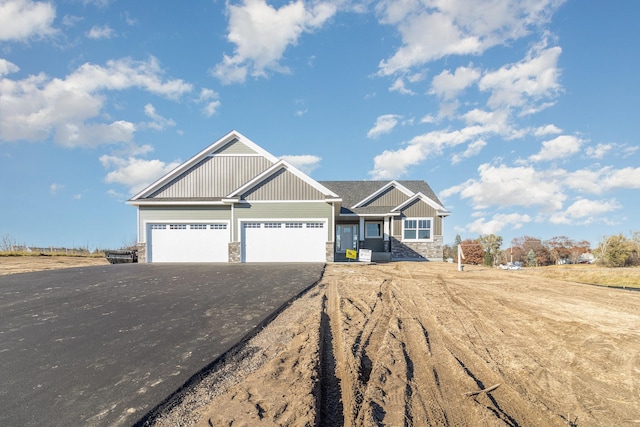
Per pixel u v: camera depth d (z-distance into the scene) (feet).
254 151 62.49
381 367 14.55
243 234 56.24
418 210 70.23
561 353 16.40
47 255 82.64
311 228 56.34
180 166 61.21
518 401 12.22
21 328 19.76
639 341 17.98
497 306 25.21
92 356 15.65
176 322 20.61
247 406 11.51
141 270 42.78
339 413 11.53
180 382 13.10
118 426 10.37
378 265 52.65
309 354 15.81
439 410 11.58
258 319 21.13
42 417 10.87
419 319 21.80
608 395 12.73
